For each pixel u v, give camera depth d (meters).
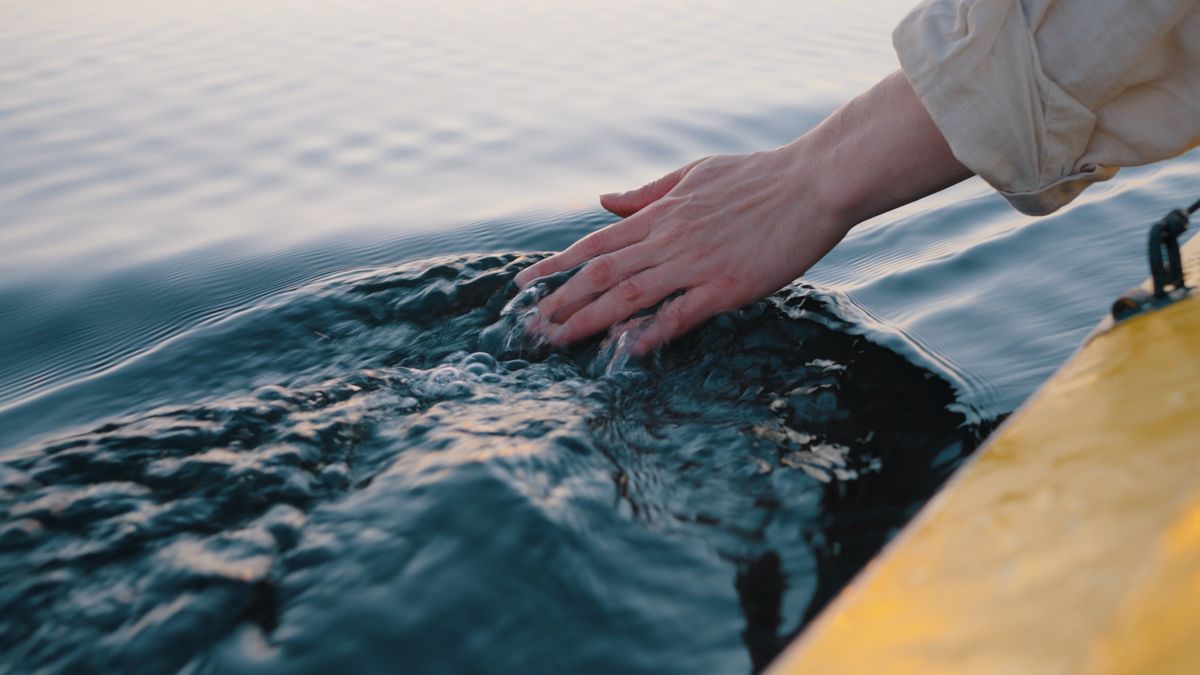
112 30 5.23
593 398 1.48
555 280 1.78
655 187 1.87
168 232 2.64
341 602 1.01
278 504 1.20
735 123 3.55
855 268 2.17
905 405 1.46
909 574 0.71
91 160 3.25
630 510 1.17
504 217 2.65
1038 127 1.33
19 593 1.05
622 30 5.21
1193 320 0.99
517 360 1.65
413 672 0.92
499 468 1.22
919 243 2.27
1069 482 0.77
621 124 3.58
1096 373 0.96
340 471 1.28
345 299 1.93
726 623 0.98
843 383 1.54
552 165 3.17
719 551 1.10
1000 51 1.31
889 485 1.24
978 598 0.66
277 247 2.48
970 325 1.77
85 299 2.18
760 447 1.34
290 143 3.41
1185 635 0.55
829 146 1.61
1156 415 0.83
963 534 0.75
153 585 1.06
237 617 1.01
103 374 1.70
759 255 1.66
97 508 1.20
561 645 0.95
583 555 1.08
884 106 1.55
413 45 4.88
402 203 2.83
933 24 1.38
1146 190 2.36
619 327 1.66
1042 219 2.26
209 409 1.45
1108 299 1.81
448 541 1.09
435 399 1.49
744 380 1.55
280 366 1.68
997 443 0.89
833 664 0.63
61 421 1.53
